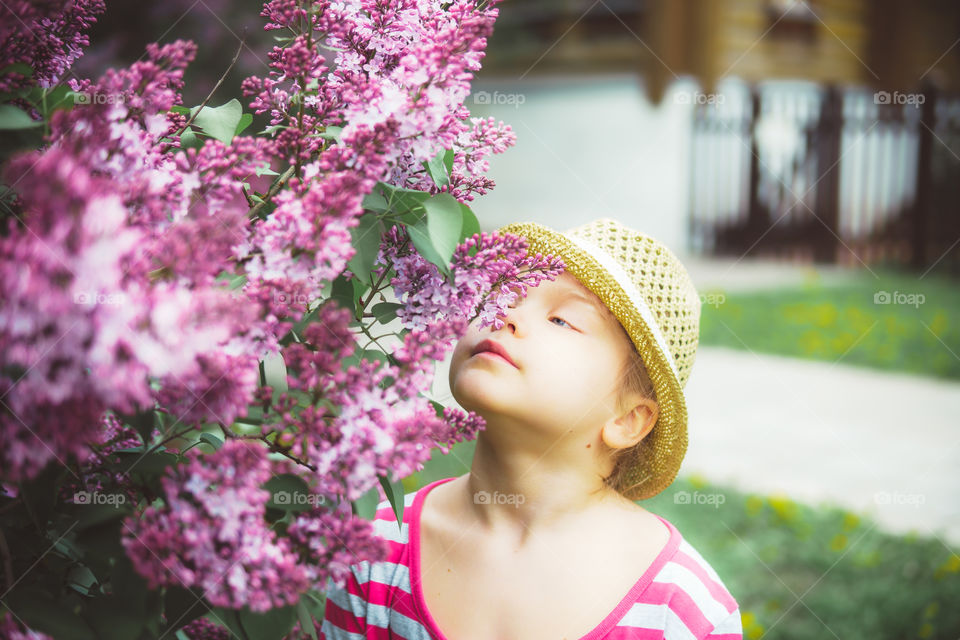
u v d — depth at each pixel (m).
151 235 0.77
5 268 0.63
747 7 11.05
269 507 0.86
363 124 0.86
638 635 1.14
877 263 10.53
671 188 11.29
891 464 4.30
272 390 0.86
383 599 1.25
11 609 0.77
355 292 1.03
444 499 1.31
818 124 10.55
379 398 0.82
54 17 0.90
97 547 0.78
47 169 0.65
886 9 11.68
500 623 1.17
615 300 1.19
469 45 0.89
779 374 6.04
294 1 0.98
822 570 3.06
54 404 0.66
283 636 0.88
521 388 1.15
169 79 0.83
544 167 11.89
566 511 1.21
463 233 1.01
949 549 3.29
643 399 1.25
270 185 0.98
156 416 0.88
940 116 10.34
